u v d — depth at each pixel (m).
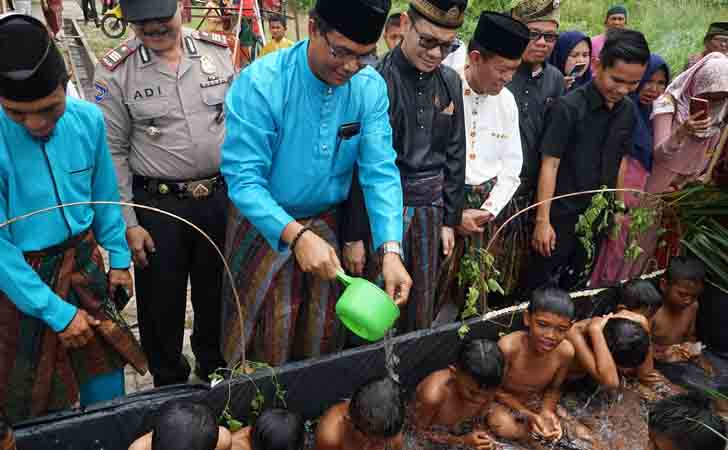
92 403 2.44
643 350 2.94
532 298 2.83
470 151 3.24
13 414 2.42
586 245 3.38
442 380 2.74
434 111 2.86
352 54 2.09
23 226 2.26
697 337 3.52
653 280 3.54
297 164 2.43
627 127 3.40
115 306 2.65
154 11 2.61
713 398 2.98
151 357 3.15
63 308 2.29
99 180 2.48
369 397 2.27
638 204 3.76
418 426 2.74
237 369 2.65
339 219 2.72
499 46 2.90
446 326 2.91
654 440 2.25
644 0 10.30
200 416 2.12
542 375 2.97
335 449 2.46
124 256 2.62
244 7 7.67
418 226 2.92
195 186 2.89
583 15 10.07
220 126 2.90
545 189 3.41
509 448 2.71
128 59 2.78
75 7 14.04
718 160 3.67
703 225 3.60
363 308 2.06
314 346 2.79
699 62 3.86
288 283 2.62
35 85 1.96
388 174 2.49
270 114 2.30
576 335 3.08
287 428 2.29
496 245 3.50
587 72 4.53
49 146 2.23
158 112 2.78
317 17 2.08
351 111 2.43
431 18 2.55
